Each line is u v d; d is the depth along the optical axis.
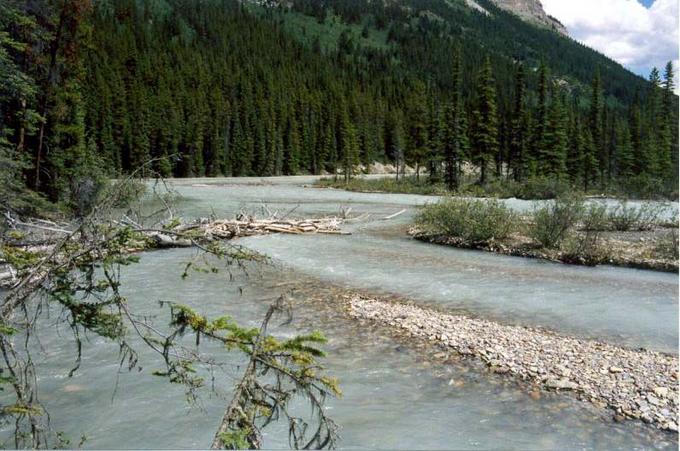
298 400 6.71
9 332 2.92
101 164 23.86
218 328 3.22
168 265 15.33
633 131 68.06
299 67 160.75
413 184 62.00
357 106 117.88
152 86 106.75
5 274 8.00
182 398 6.67
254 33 182.88
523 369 7.71
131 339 8.80
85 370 7.49
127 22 141.88
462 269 15.51
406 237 22.27
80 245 3.56
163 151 81.75
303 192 52.78
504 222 20.45
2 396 6.32
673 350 8.55
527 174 58.00
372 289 12.98
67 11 23.59
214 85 119.62
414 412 6.39
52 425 5.92
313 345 8.63
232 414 2.67
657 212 24.91
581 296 12.30
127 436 5.73
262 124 97.12
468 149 58.59
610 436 5.77
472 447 5.59
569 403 6.61
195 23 180.00
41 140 22.06
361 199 43.75
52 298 3.30
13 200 8.66
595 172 65.62
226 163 91.88
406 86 165.75
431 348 8.65
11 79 18.11
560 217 18.64
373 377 7.46
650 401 6.56
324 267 15.66
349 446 5.58
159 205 23.09
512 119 65.81
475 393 6.94
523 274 14.82
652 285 13.45
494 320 10.37
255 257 3.75
